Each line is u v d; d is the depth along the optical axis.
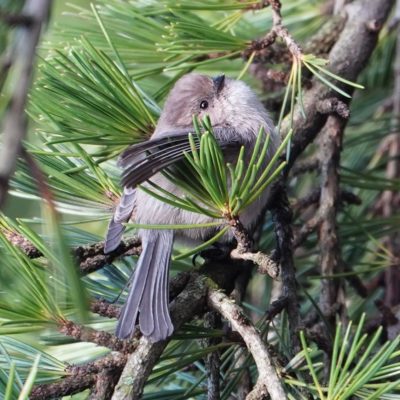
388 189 7.85
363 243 8.16
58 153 5.60
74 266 3.52
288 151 5.29
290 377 4.64
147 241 5.77
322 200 6.93
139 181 4.53
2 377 4.19
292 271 5.84
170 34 6.48
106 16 6.78
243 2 6.71
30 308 4.57
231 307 5.02
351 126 8.82
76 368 4.71
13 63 3.27
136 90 6.04
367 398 4.15
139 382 4.62
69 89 5.82
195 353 5.06
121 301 5.68
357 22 7.47
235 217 4.84
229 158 6.11
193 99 6.76
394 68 8.95
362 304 7.81
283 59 6.96
